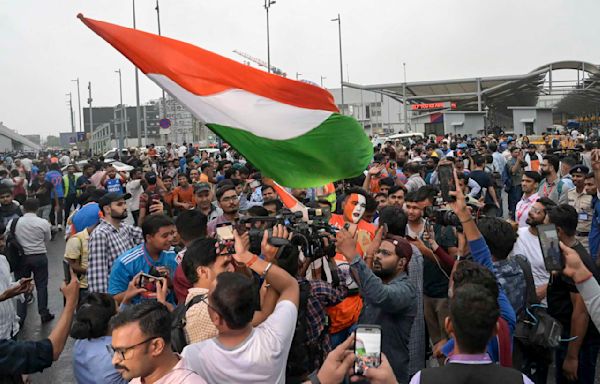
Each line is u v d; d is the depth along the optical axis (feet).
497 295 10.69
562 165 35.24
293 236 12.51
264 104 17.11
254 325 10.94
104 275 21.25
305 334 12.33
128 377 9.33
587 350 14.93
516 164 49.24
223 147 93.04
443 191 12.76
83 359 12.64
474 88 188.14
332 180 17.62
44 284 28.19
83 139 214.69
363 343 8.95
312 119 17.37
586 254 15.64
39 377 21.66
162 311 9.48
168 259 18.35
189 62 16.87
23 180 53.88
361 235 18.52
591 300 11.23
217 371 9.55
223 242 12.85
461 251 15.61
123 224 22.74
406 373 14.24
